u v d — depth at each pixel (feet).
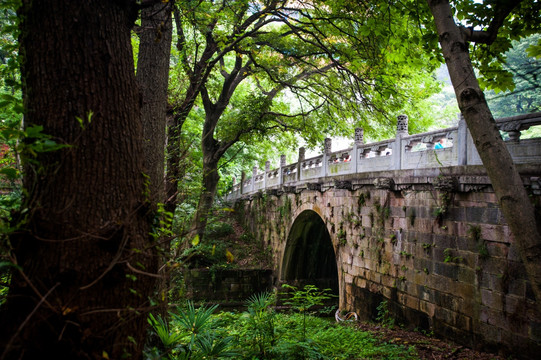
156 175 17.49
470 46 18.28
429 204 27.91
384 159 34.22
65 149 7.75
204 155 56.65
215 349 14.66
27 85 8.15
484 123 10.70
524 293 20.44
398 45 21.52
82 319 7.19
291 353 17.44
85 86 8.00
